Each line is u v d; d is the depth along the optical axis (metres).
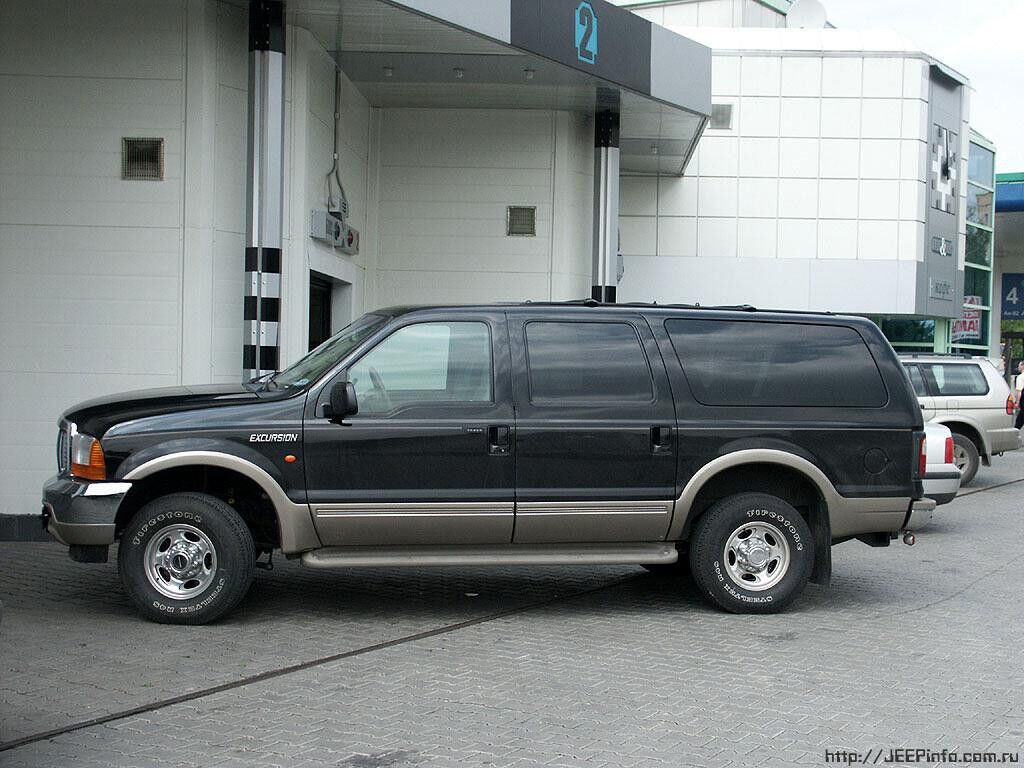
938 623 7.89
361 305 15.83
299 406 7.47
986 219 32.81
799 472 8.05
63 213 11.28
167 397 7.73
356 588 8.93
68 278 11.28
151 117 11.30
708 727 5.48
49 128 11.27
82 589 8.61
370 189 16.25
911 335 27.95
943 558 10.80
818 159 24.94
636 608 8.31
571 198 16.42
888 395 8.15
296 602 8.35
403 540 7.58
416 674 6.41
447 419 7.56
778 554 8.06
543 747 5.15
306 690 6.05
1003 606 8.52
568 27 13.69
